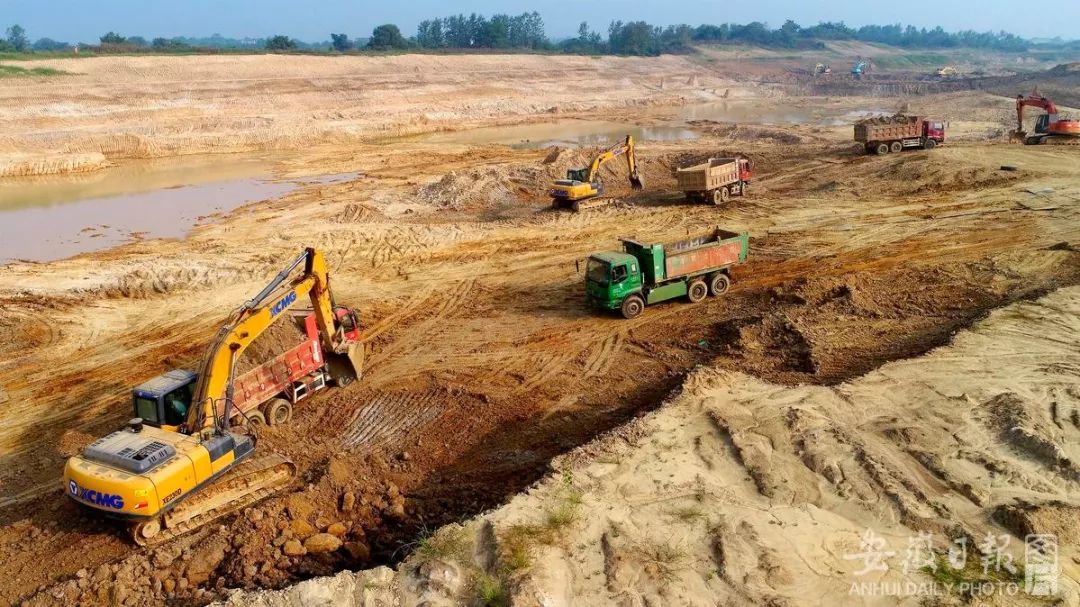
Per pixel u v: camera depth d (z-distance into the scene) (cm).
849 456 1127
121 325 2019
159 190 3944
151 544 1069
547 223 2973
